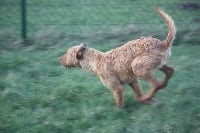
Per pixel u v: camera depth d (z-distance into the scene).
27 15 18.75
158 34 16.14
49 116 10.88
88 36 16.22
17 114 11.00
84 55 11.26
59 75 13.21
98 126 10.40
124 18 18.22
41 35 16.34
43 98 11.61
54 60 14.23
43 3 19.94
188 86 12.00
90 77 12.90
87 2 20.19
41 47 15.43
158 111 10.83
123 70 10.77
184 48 15.22
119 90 10.98
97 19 18.19
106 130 10.20
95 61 11.14
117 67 10.83
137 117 10.63
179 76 12.81
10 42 15.83
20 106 11.38
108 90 11.98
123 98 11.08
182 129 10.10
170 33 10.66
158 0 20.72
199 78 12.70
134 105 11.20
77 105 11.30
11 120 10.73
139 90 11.18
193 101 11.26
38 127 10.42
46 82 12.66
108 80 10.97
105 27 17.20
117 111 10.88
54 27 17.42
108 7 19.62
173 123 10.30
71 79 12.81
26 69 13.51
